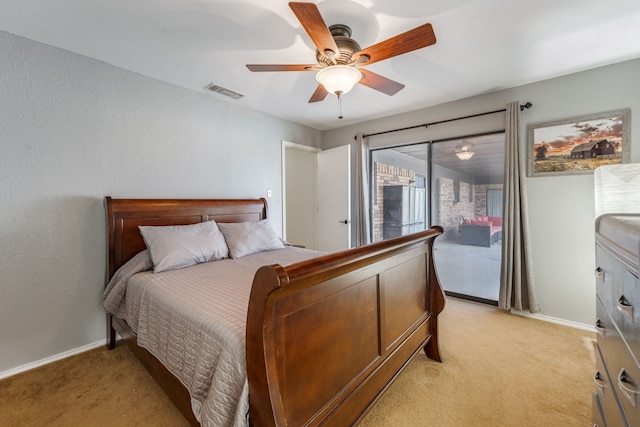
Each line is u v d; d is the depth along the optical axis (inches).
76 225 84.2
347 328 48.2
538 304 106.0
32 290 77.0
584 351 83.0
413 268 71.7
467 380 69.9
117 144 92.2
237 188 128.6
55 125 80.0
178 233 90.2
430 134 133.6
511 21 69.8
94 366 77.6
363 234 153.9
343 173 155.8
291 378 37.8
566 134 99.3
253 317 35.2
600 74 93.2
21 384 69.8
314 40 57.8
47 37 75.1
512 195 106.9
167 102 104.3
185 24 70.2
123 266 85.2
